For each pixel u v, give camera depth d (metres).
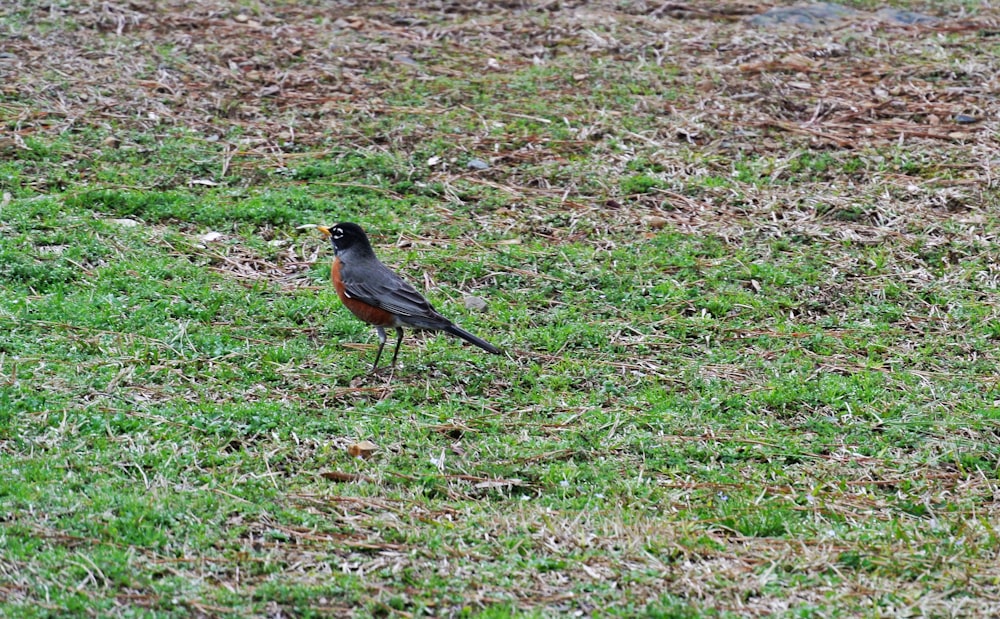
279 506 9.38
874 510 9.73
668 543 8.98
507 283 14.02
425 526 9.18
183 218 15.10
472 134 17.81
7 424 10.20
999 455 10.63
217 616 7.97
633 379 11.98
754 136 18.11
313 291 13.58
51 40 19.97
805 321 13.46
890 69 20.64
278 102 18.59
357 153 17.00
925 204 16.25
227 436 10.41
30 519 8.88
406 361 12.16
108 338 11.98
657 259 14.62
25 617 7.75
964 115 18.80
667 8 23.77
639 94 19.44
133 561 8.49
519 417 11.12
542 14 23.09
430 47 21.19
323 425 10.66
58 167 16.06
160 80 18.84
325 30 21.66
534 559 8.77
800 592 8.45
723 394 11.68
